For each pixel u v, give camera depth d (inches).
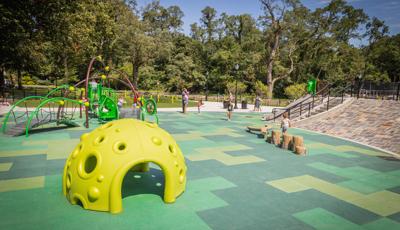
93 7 1473.9
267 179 305.4
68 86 622.5
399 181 312.0
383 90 923.4
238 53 2490.2
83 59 1726.1
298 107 911.7
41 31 1143.6
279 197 255.8
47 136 492.4
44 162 340.2
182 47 2847.0
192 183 283.3
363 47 2881.4
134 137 218.2
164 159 221.5
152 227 190.1
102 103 671.1
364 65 2409.0
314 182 301.1
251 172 328.2
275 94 2600.9
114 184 202.1
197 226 195.3
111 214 204.1
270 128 683.4
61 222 192.2
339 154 435.5
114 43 1717.5
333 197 260.8
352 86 944.9
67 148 410.9
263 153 425.4
